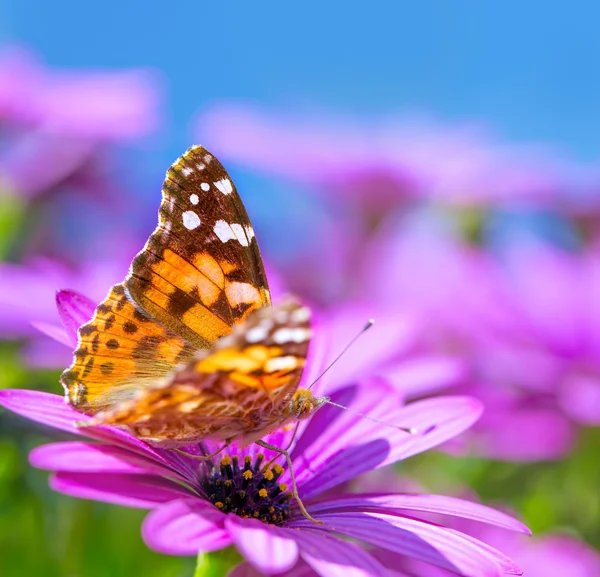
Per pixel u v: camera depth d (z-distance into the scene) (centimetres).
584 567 42
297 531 35
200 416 36
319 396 38
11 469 39
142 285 36
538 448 42
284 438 38
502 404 42
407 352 42
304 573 36
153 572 41
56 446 35
